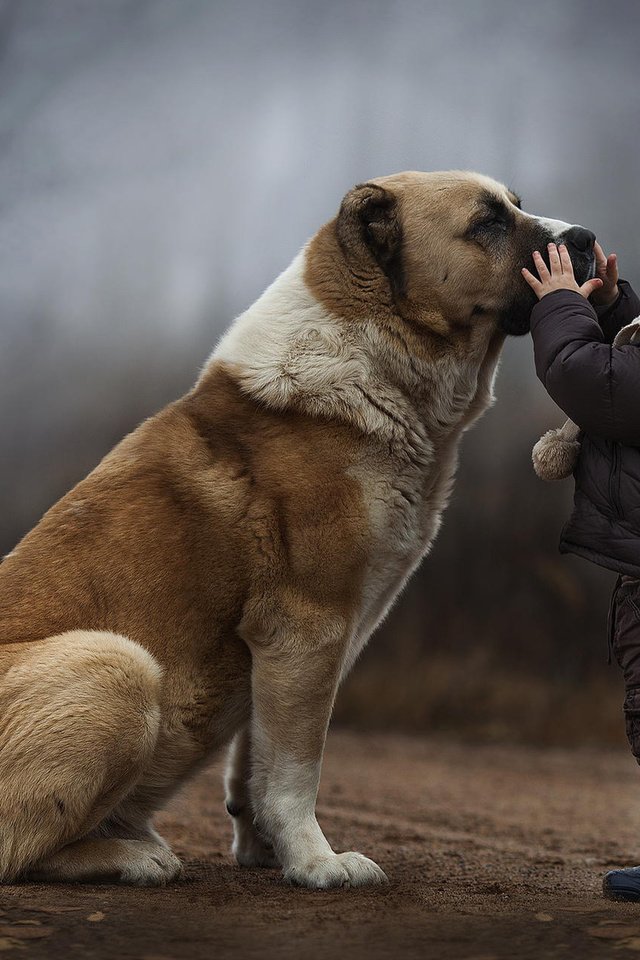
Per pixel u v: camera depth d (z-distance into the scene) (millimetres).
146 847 4691
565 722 15305
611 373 4324
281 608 4762
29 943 3525
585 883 5262
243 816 5414
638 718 4480
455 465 5375
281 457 4848
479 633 16969
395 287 5125
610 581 16875
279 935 3664
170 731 4801
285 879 4742
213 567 4797
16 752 4387
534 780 11266
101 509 4918
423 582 17344
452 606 17172
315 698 4777
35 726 4383
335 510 4797
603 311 5168
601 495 4465
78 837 4547
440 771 11773
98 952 3434
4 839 4398
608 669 16375
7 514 19656
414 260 5137
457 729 15531
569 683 16250
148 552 4809
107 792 4516
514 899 4410
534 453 4750
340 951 3459
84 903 4094
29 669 4465
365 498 4848
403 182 5320
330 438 4875
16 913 3893
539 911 4082
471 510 17609
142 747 4520
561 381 4438
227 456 4922
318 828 4797
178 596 4793
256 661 4828
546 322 4652
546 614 16906
